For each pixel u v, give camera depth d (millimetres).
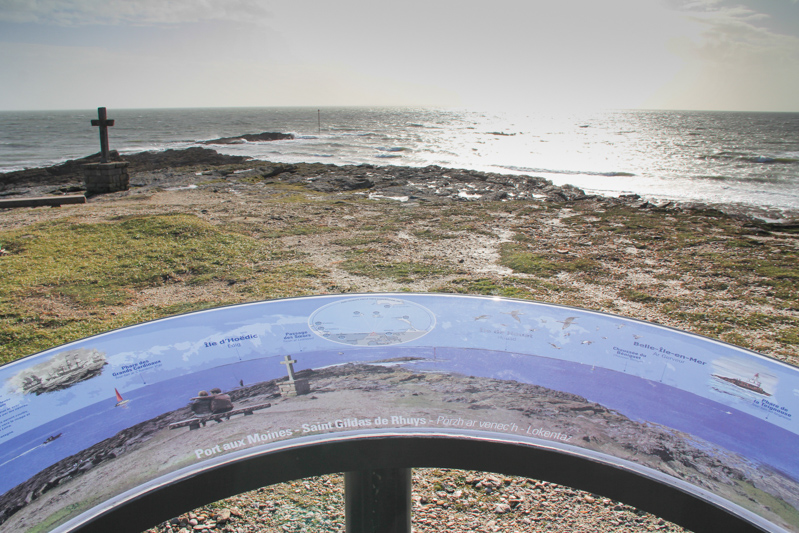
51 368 2820
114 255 9297
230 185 19656
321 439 2121
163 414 2379
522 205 15797
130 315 6672
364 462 2152
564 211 14719
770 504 1848
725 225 12586
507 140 59406
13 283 7840
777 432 2271
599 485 2055
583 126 105188
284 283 7871
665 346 3074
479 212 14422
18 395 2557
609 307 7062
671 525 3328
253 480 2057
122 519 1840
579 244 10664
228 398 2502
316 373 2738
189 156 32406
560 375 2723
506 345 3076
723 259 9453
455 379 2666
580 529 3289
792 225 12594
